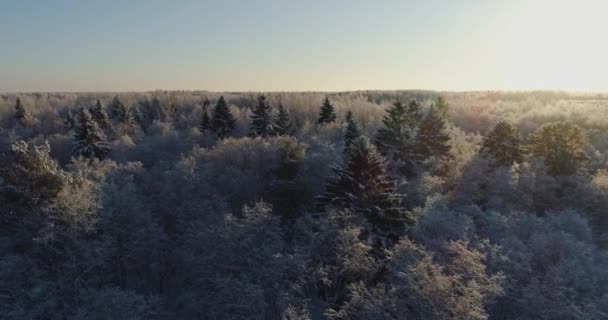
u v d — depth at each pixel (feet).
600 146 191.52
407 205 126.52
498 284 78.02
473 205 118.11
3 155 108.06
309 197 136.05
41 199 100.89
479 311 72.33
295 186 133.90
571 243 95.91
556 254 95.14
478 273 79.77
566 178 142.51
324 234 97.86
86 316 85.05
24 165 102.27
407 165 157.58
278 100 407.85
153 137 231.09
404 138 163.22
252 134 234.38
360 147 110.11
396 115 171.01
